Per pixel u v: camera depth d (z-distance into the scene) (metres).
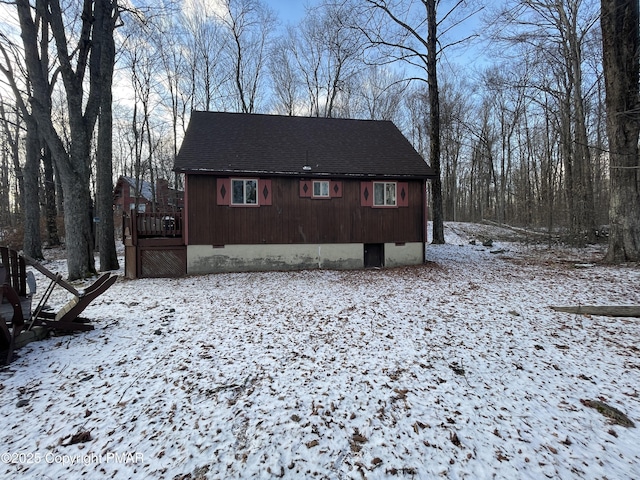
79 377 3.62
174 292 8.22
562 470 2.29
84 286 9.01
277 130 14.04
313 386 3.42
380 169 12.51
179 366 3.90
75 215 9.99
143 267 10.78
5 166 28.75
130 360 4.06
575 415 2.93
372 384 3.46
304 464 2.35
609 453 2.46
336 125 15.27
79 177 10.05
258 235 11.71
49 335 4.82
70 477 2.24
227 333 5.04
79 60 10.03
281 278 10.21
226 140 12.68
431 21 15.17
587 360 3.99
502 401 3.15
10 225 24.03
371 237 12.53
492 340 4.63
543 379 3.56
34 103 8.91
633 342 4.46
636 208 9.50
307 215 12.08
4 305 4.62
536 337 4.73
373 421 2.83
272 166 11.69
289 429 2.73
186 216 11.14
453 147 34.06
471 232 22.92
